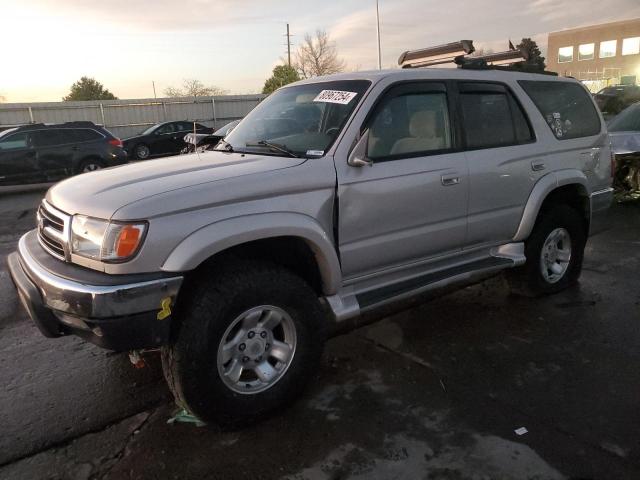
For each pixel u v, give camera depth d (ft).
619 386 10.84
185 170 10.16
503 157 13.20
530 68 15.29
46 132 45.11
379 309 15.07
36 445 9.36
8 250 23.56
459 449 8.98
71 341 13.66
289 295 9.73
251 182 9.41
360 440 9.29
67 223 9.07
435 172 11.81
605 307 14.82
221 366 9.21
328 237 10.34
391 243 11.41
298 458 8.87
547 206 15.06
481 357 12.19
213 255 9.55
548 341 12.89
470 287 16.61
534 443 9.09
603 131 16.29
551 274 15.61
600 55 185.06
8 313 15.69
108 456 9.07
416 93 11.94
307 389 10.95
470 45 13.74
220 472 8.57
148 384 11.39
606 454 8.77
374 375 11.50
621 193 28.60
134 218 8.35
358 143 10.48
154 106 96.32
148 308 8.39
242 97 104.32
